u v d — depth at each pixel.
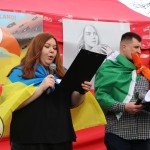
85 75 3.03
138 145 3.58
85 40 5.14
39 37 3.04
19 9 4.71
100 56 2.96
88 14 5.32
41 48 3.02
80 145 4.90
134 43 3.71
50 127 2.84
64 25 4.97
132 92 3.60
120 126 3.56
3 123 2.78
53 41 3.06
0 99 2.97
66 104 3.03
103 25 5.29
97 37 5.23
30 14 4.75
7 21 4.60
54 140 2.82
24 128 2.83
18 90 2.91
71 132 2.96
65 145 2.92
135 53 3.72
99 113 3.50
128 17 5.58
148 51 5.53
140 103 3.36
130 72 3.69
